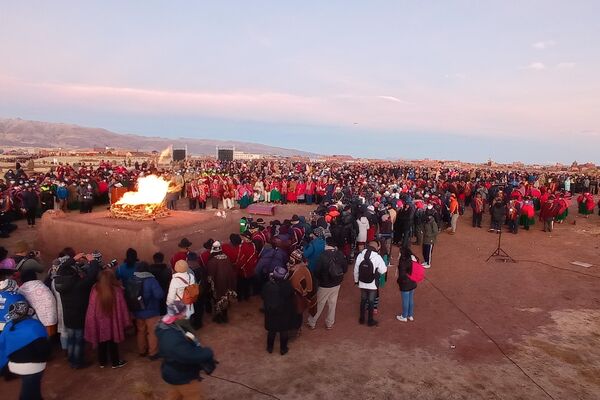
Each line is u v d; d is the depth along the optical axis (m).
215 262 8.48
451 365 7.15
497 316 9.48
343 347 7.77
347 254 12.78
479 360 7.35
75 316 6.45
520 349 7.81
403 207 15.98
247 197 24.97
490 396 6.23
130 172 30.95
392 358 7.36
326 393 6.20
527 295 10.92
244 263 9.62
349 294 10.93
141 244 10.17
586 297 10.80
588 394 6.33
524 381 6.67
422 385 6.48
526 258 14.68
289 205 26.88
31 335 4.83
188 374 4.60
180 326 4.64
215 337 8.07
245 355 7.36
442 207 19.20
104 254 10.55
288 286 7.21
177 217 12.87
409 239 16.28
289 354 7.43
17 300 5.70
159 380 6.39
